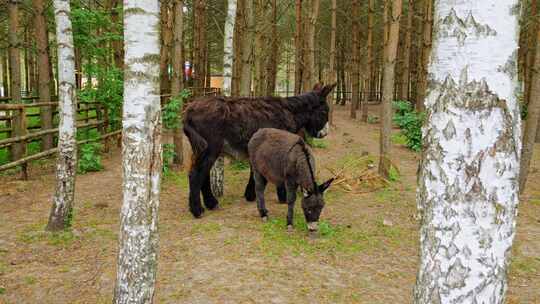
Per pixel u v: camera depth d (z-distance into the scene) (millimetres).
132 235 3311
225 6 21438
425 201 2324
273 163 6051
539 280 4547
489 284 2189
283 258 5023
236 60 15672
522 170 7711
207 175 6859
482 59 2070
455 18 2109
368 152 11867
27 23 16953
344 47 28328
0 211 6566
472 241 2172
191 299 4070
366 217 6566
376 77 34625
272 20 18516
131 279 3346
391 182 8648
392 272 4738
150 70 3197
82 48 11797
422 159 2357
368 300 4125
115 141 13602
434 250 2279
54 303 3992
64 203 5738
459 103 2131
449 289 2238
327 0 24594
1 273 4547
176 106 9219
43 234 5574
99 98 11492
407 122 12523
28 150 11070
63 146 5629
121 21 13031
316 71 35000
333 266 4863
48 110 10312
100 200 7305
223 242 5469
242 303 4012
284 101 7695
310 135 8562
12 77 10102
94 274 4562
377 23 23781
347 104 33281
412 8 18531
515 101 2127
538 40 7160
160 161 3365
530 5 16000
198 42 20156
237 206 7203
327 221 6383
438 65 2207
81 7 10938
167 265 4797
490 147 2105
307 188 5523
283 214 6738
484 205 2139
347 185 8242
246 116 7004
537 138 14281
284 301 4070
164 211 6855
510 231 2199
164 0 14117
